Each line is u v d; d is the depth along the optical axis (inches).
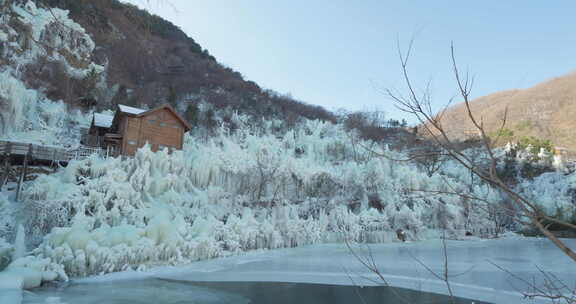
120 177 639.8
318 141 1439.5
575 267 555.2
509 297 385.7
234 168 845.8
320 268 518.3
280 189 903.7
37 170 714.8
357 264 551.5
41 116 1000.2
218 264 533.0
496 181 72.1
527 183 1095.0
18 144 661.9
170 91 1513.3
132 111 829.2
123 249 471.5
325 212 856.3
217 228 625.6
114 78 1326.3
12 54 939.3
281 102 2215.8
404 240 851.4
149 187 678.5
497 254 687.7
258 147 1045.2
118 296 366.3
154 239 522.9
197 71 1915.6
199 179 783.7
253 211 780.6
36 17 798.5
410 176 987.9
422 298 382.0
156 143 837.2
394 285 434.9
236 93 1983.3
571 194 1089.4
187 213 679.1
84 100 1203.9
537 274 499.2
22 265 392.2
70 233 446.0
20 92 897.5
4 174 635.5
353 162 1096.2
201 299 369.1
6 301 301.6
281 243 699.4
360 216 837.8
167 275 460.1
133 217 592.4
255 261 561.9
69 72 1136.2
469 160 78.0
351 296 387.5
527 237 971.3
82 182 624.4
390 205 909.8
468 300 376.5
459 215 920.3
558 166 1174.3
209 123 1464.1
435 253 684.7
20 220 523.5
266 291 402.3
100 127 928.9
